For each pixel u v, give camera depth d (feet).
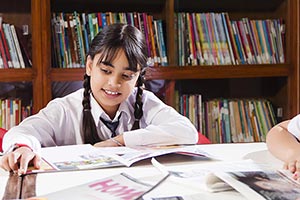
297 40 8.16
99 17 7.50
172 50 7.73
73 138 5.24
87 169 3.53
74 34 7.39
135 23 7.64
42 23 7.06
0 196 2.84
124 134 4.67
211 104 8.23
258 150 4.36
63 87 7.52
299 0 8.08
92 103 5.13
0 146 5.02
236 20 8.68
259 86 8.84
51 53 7.33
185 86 8.44
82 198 2.68
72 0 7.80
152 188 2.84
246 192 2.69
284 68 8.18
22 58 7.29
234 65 7.95
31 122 4.80
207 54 7.97
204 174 3.23
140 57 4.84
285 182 2.91
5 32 7.17
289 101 8.29
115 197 2.68
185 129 4.77
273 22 8.34
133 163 3.70
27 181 3.20
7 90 7.49
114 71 4.77
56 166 3.61
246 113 8.39
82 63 7.44
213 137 8.27
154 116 5.24
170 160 3.85
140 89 5.23
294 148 3.85
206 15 7.97
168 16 7.73
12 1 7.40
